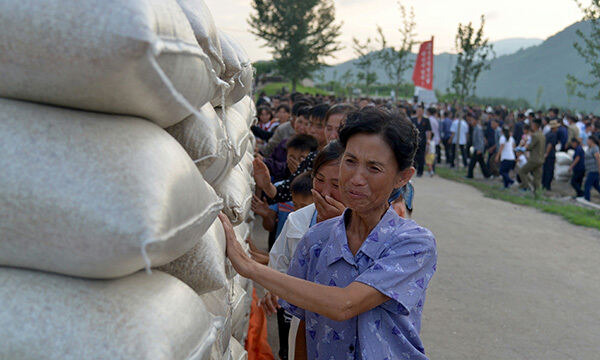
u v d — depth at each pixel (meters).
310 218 2.48
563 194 13.11
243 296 2.81
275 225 4.04
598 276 6.14
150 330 1.13
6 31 0.98
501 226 8.70
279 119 8.12
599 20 14.83
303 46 45.91
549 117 18.25
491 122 15.63
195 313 1.32
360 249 1.61
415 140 1.55
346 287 1.51
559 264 6.57
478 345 4.18
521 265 6.45
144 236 1.06
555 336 4.41
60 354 1.07
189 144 1.58
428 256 1.59
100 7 0.96
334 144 2.30
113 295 1.16
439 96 53.88
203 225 1.38
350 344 1.62
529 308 5.02
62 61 0.99
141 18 0.97
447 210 9.94
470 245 7.32
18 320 1.09
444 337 4.30
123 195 1.07
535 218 9.54
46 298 1.12
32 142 1.08
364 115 1.53
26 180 1.05
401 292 1.53
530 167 12.38
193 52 1.19
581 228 8.80
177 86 1.18
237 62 1.90
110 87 1.05
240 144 2.23
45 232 1.06
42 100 1.13
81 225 1.05
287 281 1.54
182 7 1.37
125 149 1.13
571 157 15.34
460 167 18.53
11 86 1.09
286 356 3.41
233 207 2.05
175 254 1.28
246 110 3.27
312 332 1.73
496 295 5.33
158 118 1.28
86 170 1.08
